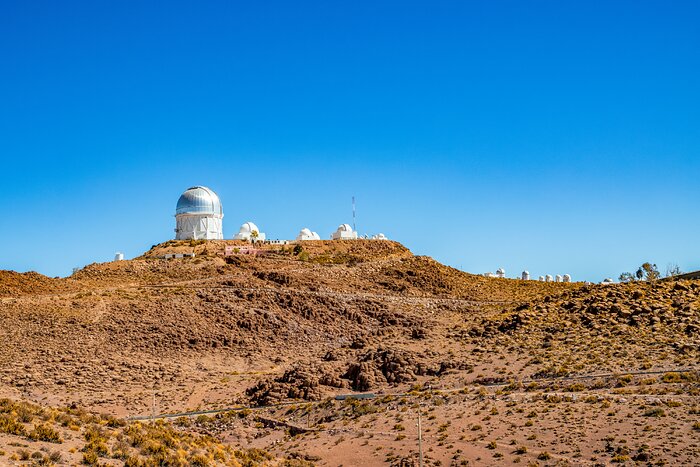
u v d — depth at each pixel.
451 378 104.75
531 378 99.81
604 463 69.44
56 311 131.88
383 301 154.62
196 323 135.62
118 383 112.38
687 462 67.06
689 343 102.50
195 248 181.12
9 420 58.88
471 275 182.25
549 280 199.12
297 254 182.75
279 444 88.94
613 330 114.00
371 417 92.06
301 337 137.38
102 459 57.69
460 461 74.00
